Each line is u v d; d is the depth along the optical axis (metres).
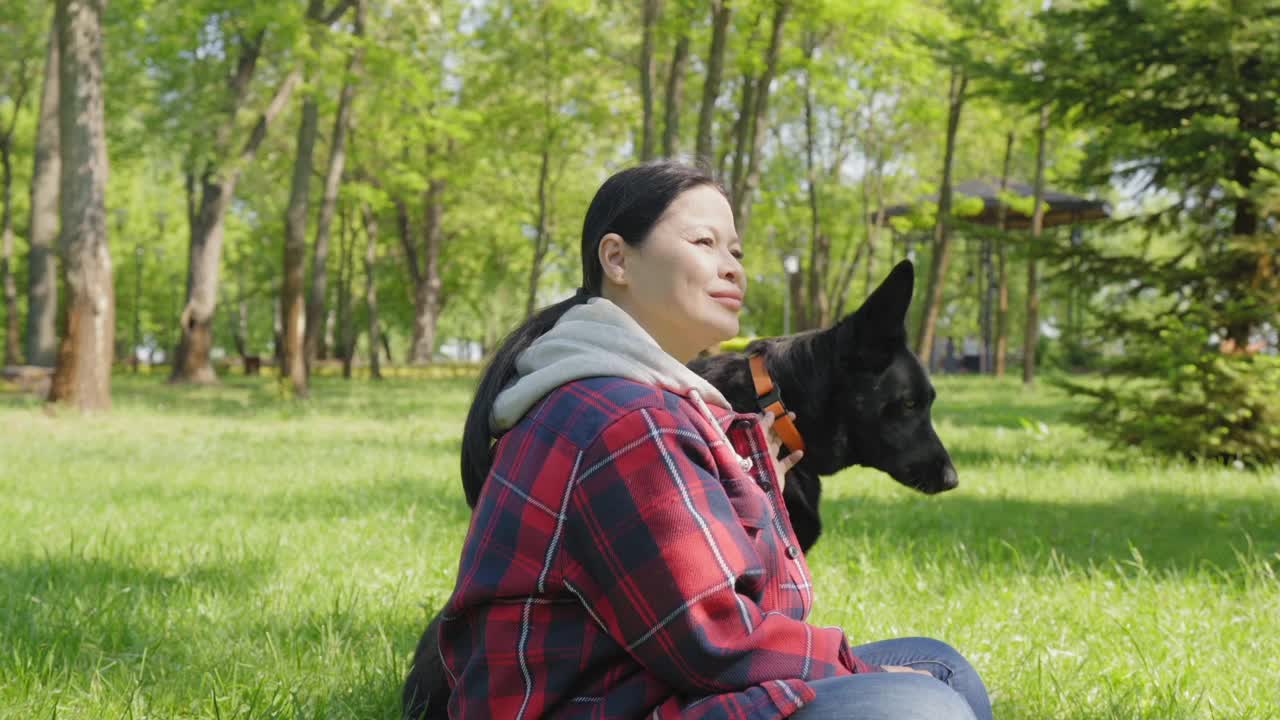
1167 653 3.87
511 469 1.70
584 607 1.67
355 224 48.16
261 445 12.65
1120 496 9.38
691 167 1.91
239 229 46.00
